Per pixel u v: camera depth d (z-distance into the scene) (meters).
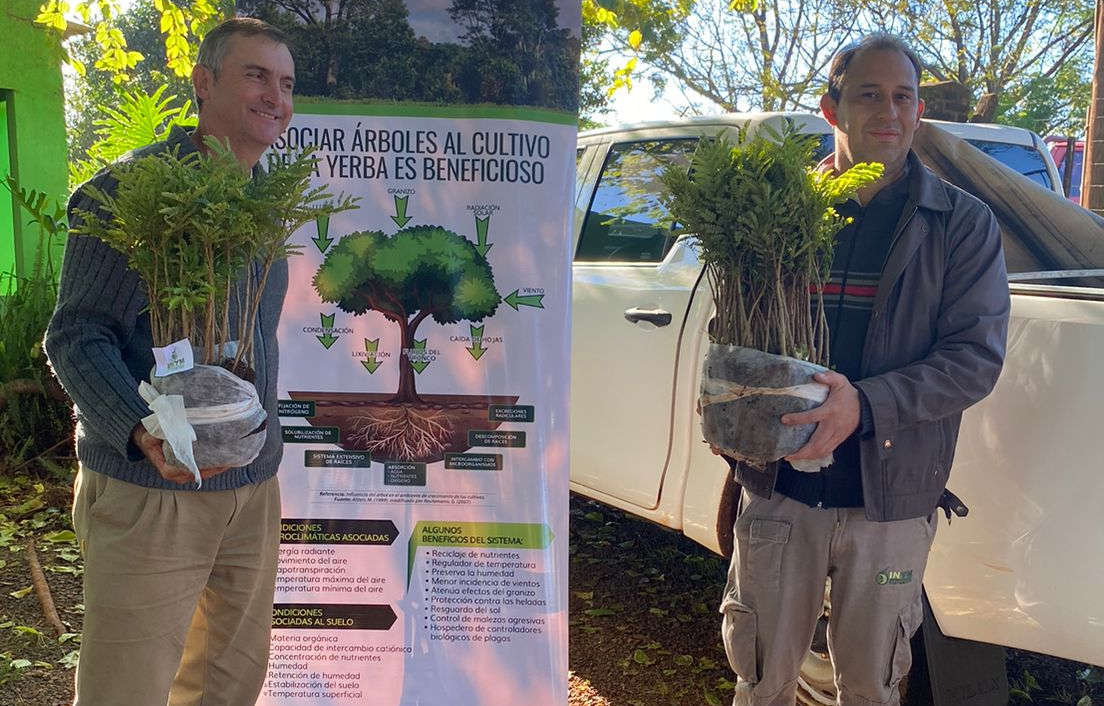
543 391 2.52
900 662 2.34
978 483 2.47
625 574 4.33
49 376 5.59
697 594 4.10
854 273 2.36
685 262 3.63
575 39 2.44
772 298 2.16
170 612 2.01
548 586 2.56
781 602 2.36
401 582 2.57
